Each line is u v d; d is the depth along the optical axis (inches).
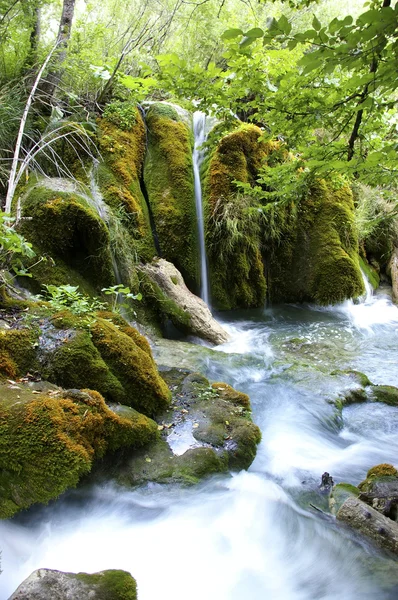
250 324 258.8
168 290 226.5
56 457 95.1
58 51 240.7
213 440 122.5
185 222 257.6
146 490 106.8
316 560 95.0
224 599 85.1
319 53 65.5
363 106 94.4
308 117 119.0
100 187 235.8
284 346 221.8
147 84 131.6
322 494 114.3
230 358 192.7
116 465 111.1
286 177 148.8
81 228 204.8
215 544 97.8
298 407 156.4
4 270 161.6
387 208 334.6
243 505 108.0
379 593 86.0
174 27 327.6
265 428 145.0
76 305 145.3
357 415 155.9
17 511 92.3
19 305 141.0
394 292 308.7
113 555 93.3
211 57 326.3
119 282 218.1
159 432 122.9
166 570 90.6
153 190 260.5
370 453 135.2
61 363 121.5
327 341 230.5
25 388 111.0
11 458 94.0
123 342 136.0
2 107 217.6
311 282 295.6
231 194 263.3
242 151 270.8
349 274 292.0
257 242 277.7
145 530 100.0
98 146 247.9
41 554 92.0
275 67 142.6
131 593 73.5
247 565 93.3
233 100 127.2
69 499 99.6
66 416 102.4
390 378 186.7
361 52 66.3
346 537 97.5
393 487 107.0
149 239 244.5
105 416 109.4
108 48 293.9
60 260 202.2
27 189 209.3
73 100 255.4
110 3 332.2
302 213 299.6
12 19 246.4
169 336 222.7
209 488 109.5
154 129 275.6
